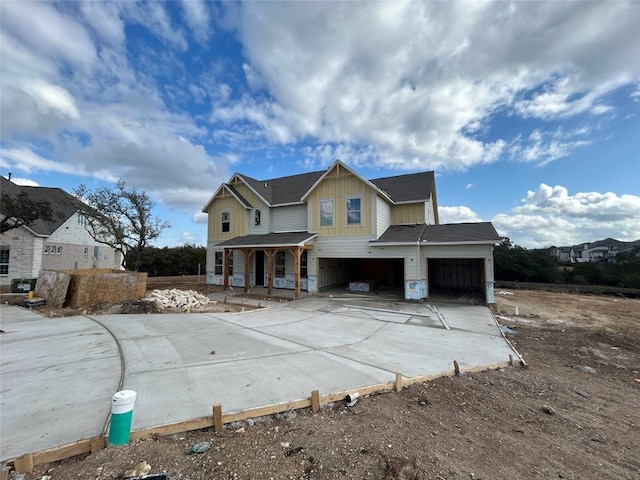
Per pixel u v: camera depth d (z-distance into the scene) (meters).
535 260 25.09
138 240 19.14
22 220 15.05
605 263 24.72
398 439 3.02
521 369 5.48
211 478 2.34
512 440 3.17
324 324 8.69
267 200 17.75
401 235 14.20
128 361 5.12
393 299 13.73
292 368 4.86
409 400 3.97
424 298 13.34
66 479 2.26
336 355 5.68
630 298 16.94
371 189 14.45
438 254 13.19
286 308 11.51
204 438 2.92
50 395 3.74
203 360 5.23
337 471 2.48
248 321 9.04
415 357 5.73
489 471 2.60
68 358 5.27
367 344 6.59
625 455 3.00
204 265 31.67
